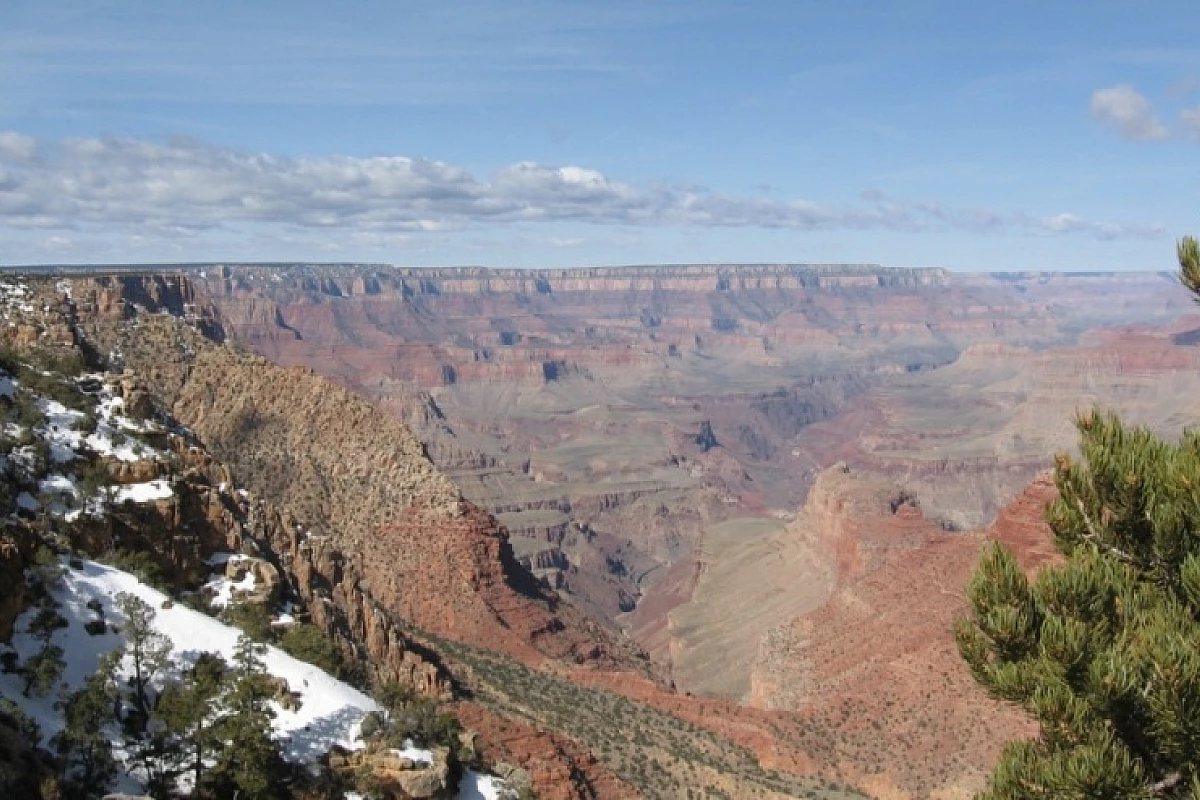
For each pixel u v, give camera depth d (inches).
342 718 1786.4
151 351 4320.9
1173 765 876.0
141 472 2076.8
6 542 1635.1
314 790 1603.1
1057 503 1054.4
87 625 1665.8
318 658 1934.1
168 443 2353.6
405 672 2509.8
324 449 4025.6
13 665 1525.6
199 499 2151.8
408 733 1827.0
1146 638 852.0
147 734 1528.1
